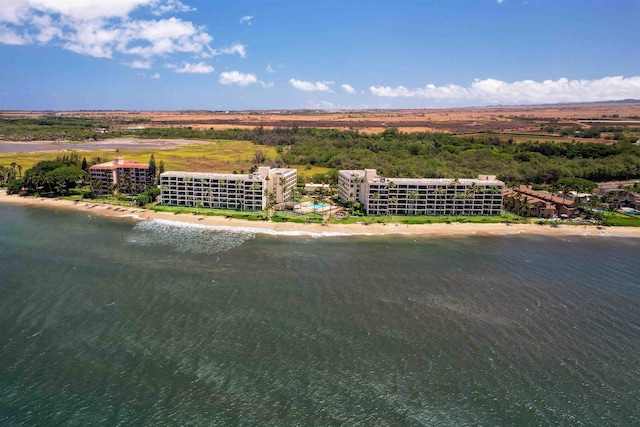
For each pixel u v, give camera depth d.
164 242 162.88
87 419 72.50
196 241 165.00
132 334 96.94
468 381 84.44
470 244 169.88
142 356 89.19
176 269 135.12
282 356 90.44
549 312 112.62
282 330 100.12
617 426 74.06
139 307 109.44
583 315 111.38
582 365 90.19
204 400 77.50
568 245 171.88
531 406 78.25
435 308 113.00
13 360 86.94
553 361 91.31
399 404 77.88
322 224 191.25
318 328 101.38
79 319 102.88
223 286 123.06
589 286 129.88
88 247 155.00
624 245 173.12
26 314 104.62
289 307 111.19
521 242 174.25
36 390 78.94
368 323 104.31
